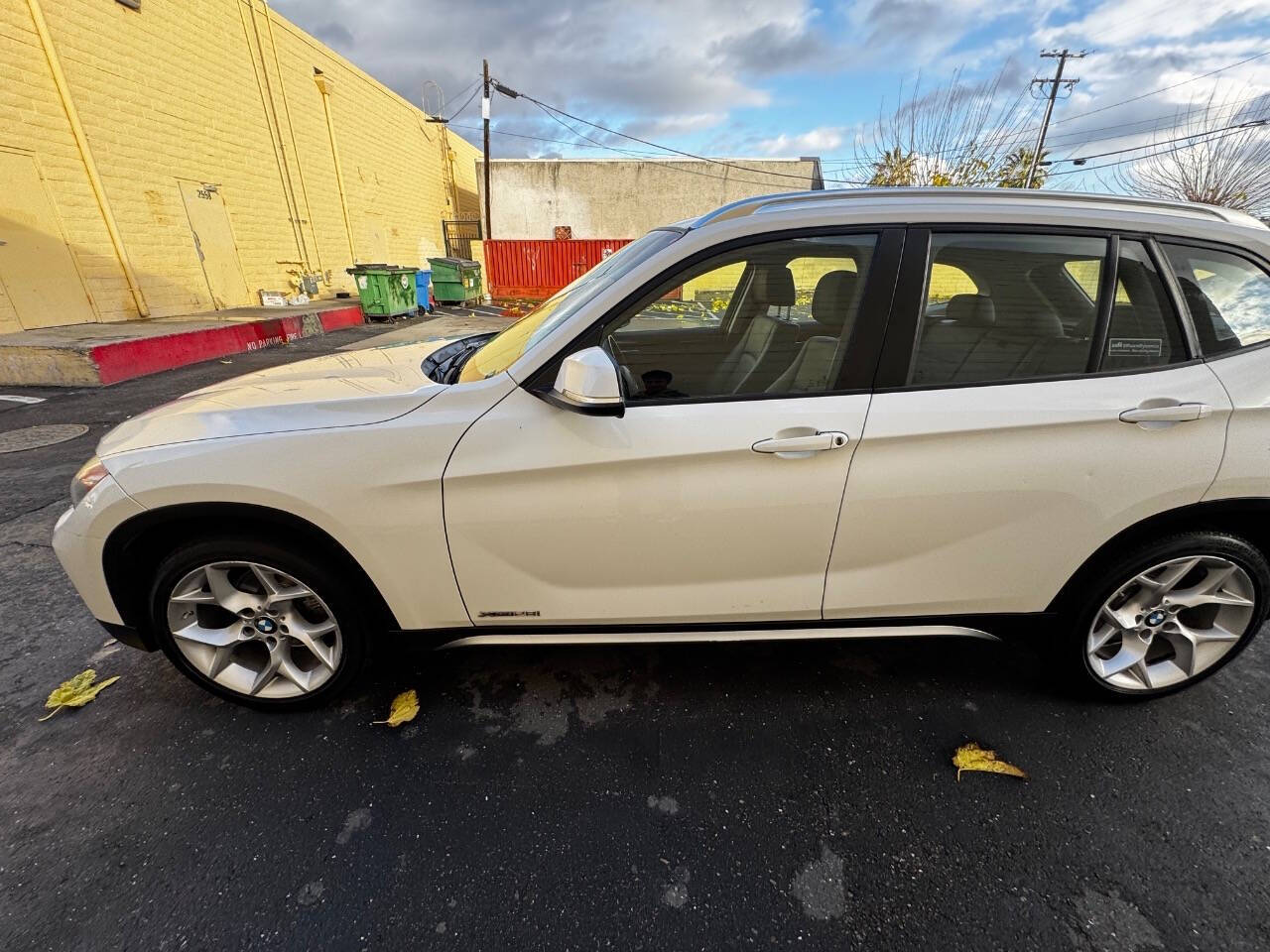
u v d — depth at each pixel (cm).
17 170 760
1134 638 215
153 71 952
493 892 158
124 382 696
